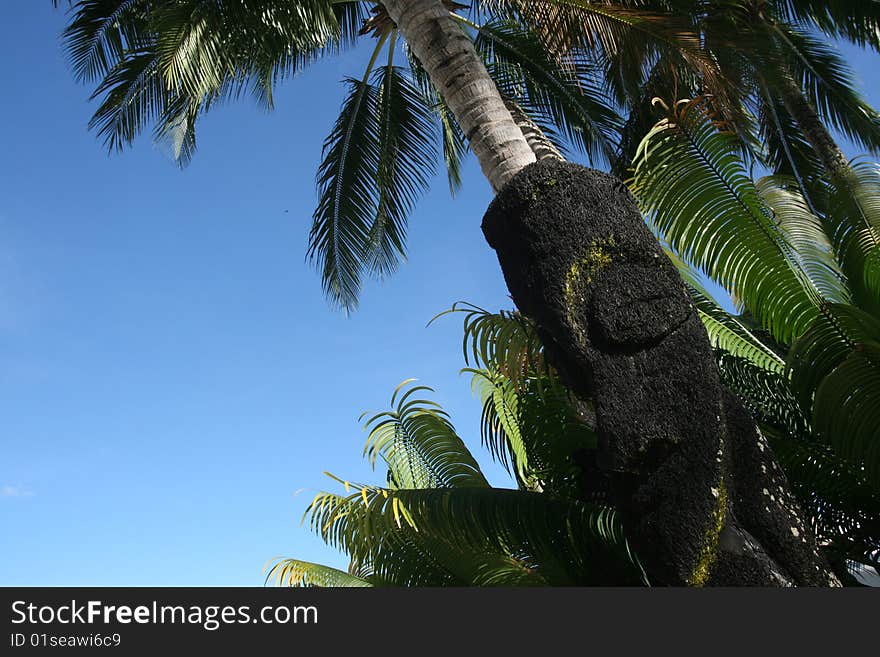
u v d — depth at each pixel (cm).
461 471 822
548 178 465
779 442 743
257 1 804
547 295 450
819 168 1152
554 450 722
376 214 1277
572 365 465
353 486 566
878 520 734
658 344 445
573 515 614
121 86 1125
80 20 1061
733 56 833
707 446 436
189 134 1183
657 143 609
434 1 576
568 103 1149
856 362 623
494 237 477
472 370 793
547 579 684
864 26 1205
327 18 827
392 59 1231
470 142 542
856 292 743
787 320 661
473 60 553
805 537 455
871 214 708
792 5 1260
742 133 809
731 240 624
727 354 759
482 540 601
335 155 1244
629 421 432
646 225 470
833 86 1269
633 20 777
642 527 441
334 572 830
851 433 640
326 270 1260
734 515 448
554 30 830
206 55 793
